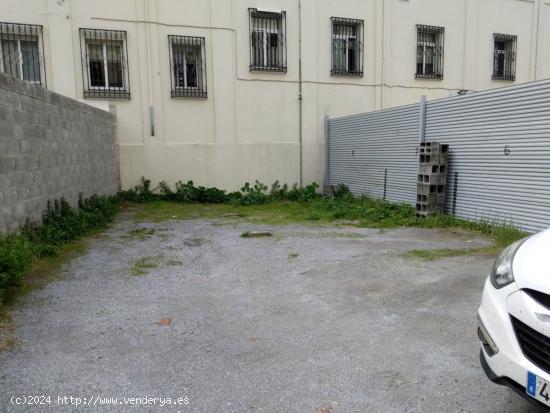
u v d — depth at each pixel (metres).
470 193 8.98
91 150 9.60
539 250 2.57
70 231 7.04
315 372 3.14
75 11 12.12
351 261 6.13
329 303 4.51
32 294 4.70
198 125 13.46
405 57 15.36
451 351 3.42
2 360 3.28
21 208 5.92
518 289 2.36
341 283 5.16
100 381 3.02
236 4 13.48
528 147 7.64
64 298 4.61
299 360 3.31
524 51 16.83
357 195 13.24
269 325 3.97
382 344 3.56
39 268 5.56
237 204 12.48
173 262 6.14
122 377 3.07
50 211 7.03
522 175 7.79
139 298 4.68
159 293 4.84
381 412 2.67
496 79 16.53
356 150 13.20
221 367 3.22
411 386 2.95
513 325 2.36
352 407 2.72
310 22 14.25
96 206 9.34
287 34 14.06
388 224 9.19
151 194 12.91
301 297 4.71
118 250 6.76
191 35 13.13
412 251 6.66
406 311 4.24
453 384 2.96
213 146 13.64
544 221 7.42
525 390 2.26
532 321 2.21
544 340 2.18
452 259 6.13
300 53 14.24
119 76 12.85
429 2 15.45
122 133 12.80
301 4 14.10
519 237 7.30
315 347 3.53
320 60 14.52
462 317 4.05
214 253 6.67
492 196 8.45
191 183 13.18
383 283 5.12
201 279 5.37
